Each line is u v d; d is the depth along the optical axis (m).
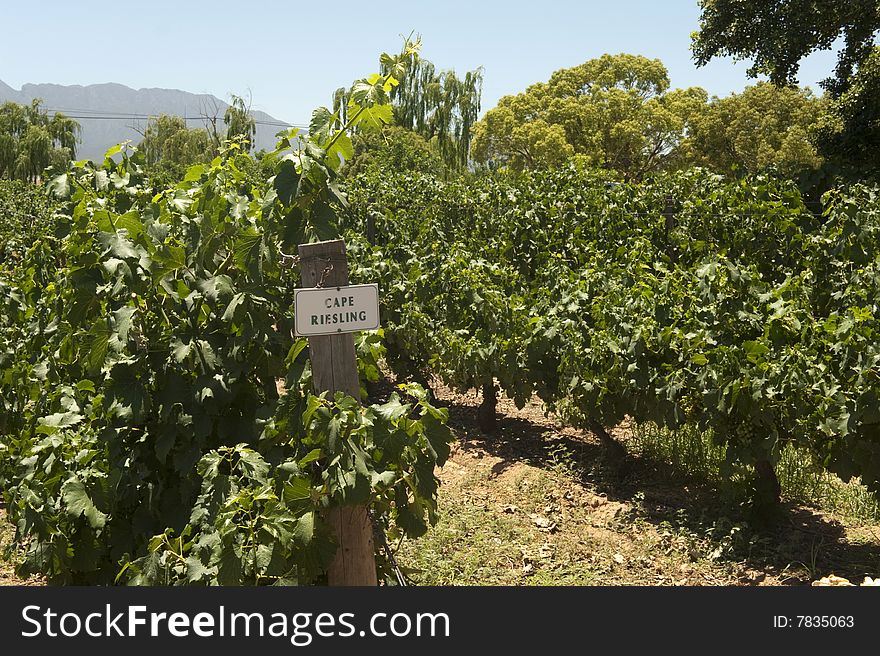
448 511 5.82
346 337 3.09
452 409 8.88
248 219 3.77
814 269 7.35
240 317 3.62
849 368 4.71
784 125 35.41
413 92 41.59
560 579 4.72
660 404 5.65
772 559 4.97
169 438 3.56
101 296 3.78
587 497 6.10
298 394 3.35
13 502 3.96
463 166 41.66
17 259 13.15
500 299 7.63
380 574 3.60
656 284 6.64
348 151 3.67
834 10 13.24
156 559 3.08
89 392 4.10
